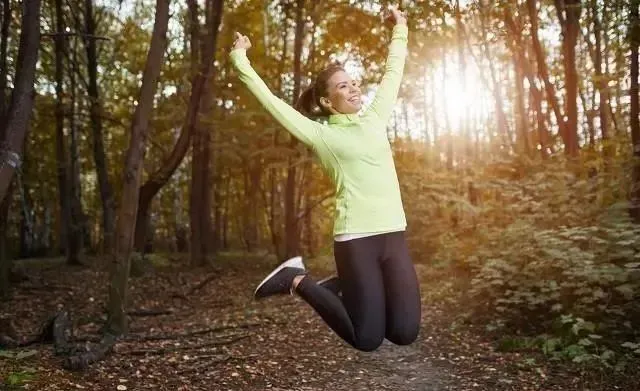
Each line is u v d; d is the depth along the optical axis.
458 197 10.93
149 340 6.93
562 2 9.33
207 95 14.95
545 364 5.57
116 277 7.23
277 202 22.17
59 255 20.58
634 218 7.04
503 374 5.43
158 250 25.66
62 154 16.38
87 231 21.00
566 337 5.93
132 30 16.56
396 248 2.61
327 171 2.71
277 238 15.98
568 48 9.33
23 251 19.89
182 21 14.57
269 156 13.67
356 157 2.62
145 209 13.24
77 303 10.15
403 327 2.51
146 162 22.30
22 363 5.44
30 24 5.50
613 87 8.55
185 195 25.22
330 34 12.91
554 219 7.64
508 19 10.02
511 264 7.00
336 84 2.81
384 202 2.62
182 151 12.61
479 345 6.44
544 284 6.30
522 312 6.89
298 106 3.02
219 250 23.28
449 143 15.27
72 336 6.94
